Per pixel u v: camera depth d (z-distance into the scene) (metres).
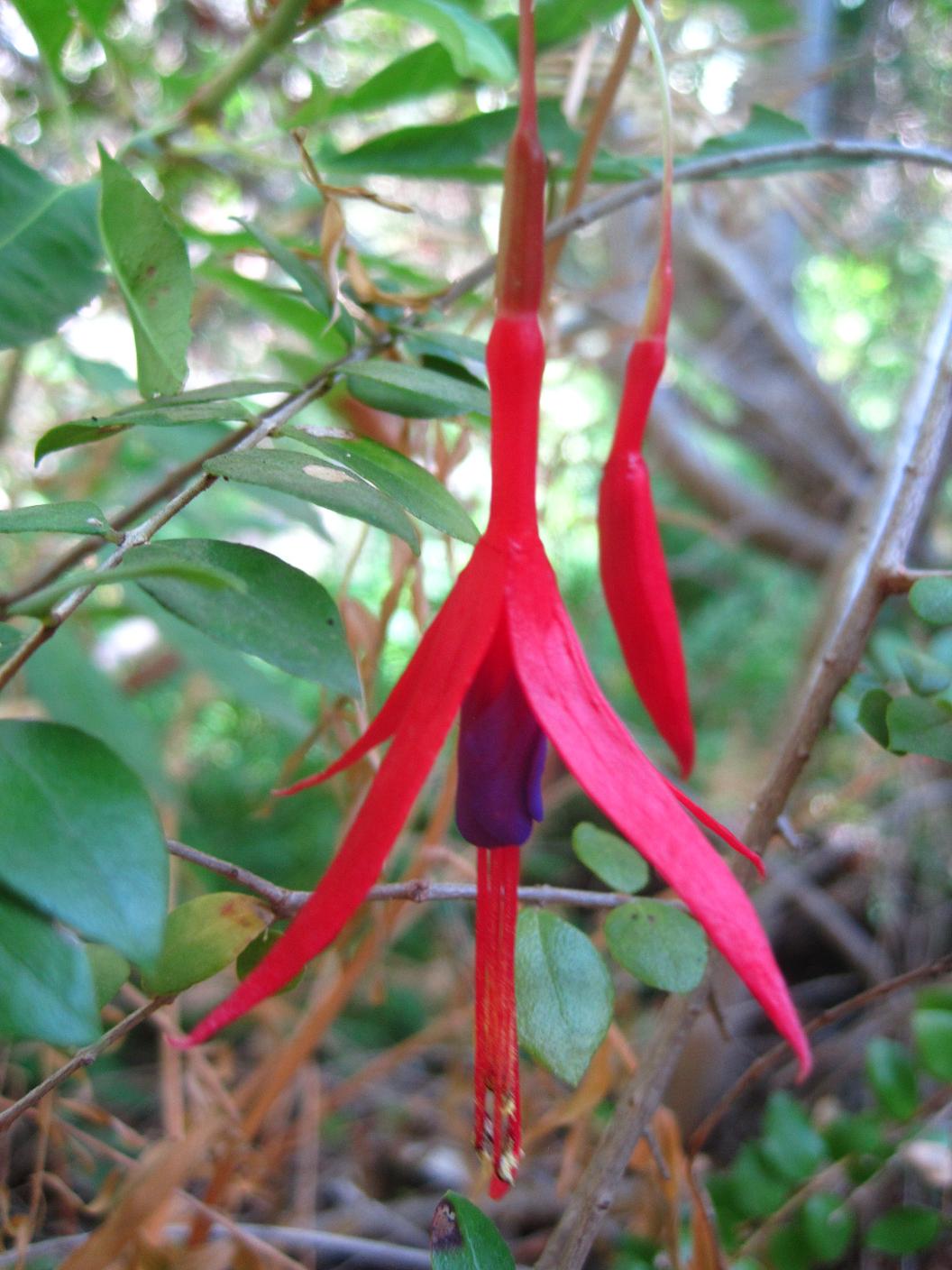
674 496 0.34
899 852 0.20
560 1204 0.14
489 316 0.12
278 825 0.25
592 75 0.13
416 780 0.05
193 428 0.13
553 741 0.05
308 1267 0.11
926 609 0.08
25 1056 0.13
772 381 0.26
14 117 0.15
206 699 0.23
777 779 0.08
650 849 0.05
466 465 0.14
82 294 0.08
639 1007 0.19
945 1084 0.13
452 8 0.09
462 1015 0.13
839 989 0.20
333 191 0.08
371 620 0.10
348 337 0.08
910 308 0.31
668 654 0.07
